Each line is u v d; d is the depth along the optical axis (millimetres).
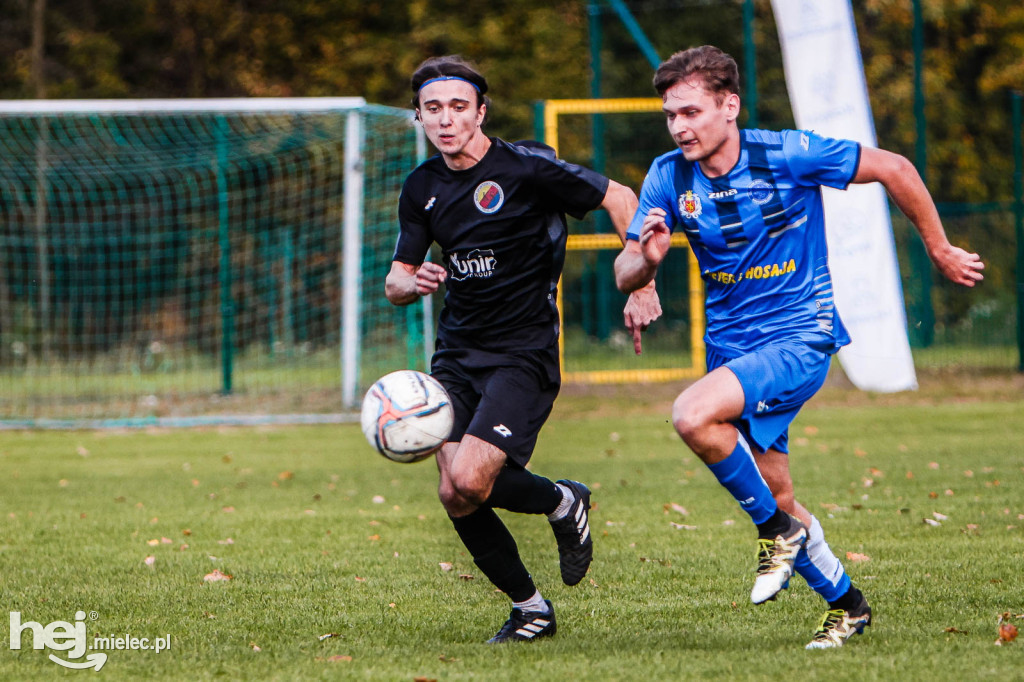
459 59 14766
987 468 29609
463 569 19469
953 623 14922
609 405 49156
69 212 69188
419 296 15648
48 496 28797
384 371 58188
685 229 14625
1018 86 91188
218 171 54812
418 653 13984
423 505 26844
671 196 14625
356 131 48000
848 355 49906
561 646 14203
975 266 13945
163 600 17234
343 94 83938
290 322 63625
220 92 85688
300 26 85312
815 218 14289
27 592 17875
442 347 15562
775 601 16656
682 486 28375
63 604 17016
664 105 13953
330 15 85062
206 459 36156
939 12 86562
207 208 68875
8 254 68812
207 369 64125
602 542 21438
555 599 17109
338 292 69500
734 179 14117
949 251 14016
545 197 14883
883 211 49188
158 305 69688
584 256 66250
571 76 84000
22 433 44469
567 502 15102
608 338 65688
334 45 85062
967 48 91688
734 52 84812
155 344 66375
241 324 67625
